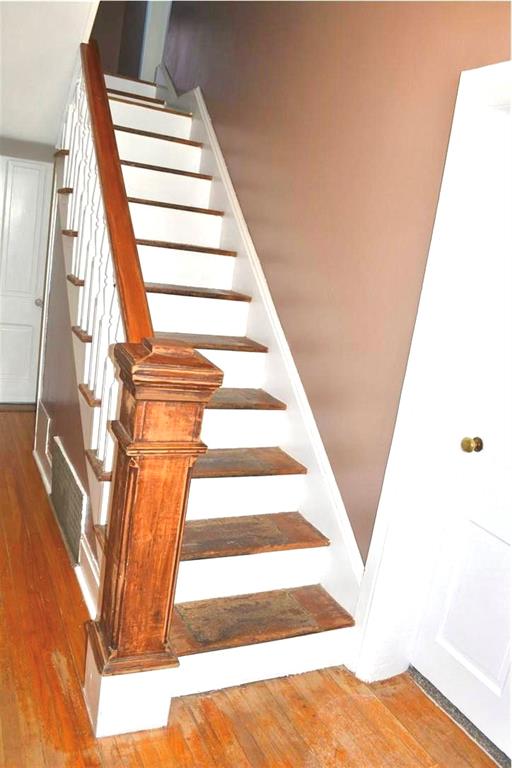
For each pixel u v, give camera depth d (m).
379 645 2.02
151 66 4.92
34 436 3.76
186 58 4.00
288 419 2.55
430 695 2.01
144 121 3.58
